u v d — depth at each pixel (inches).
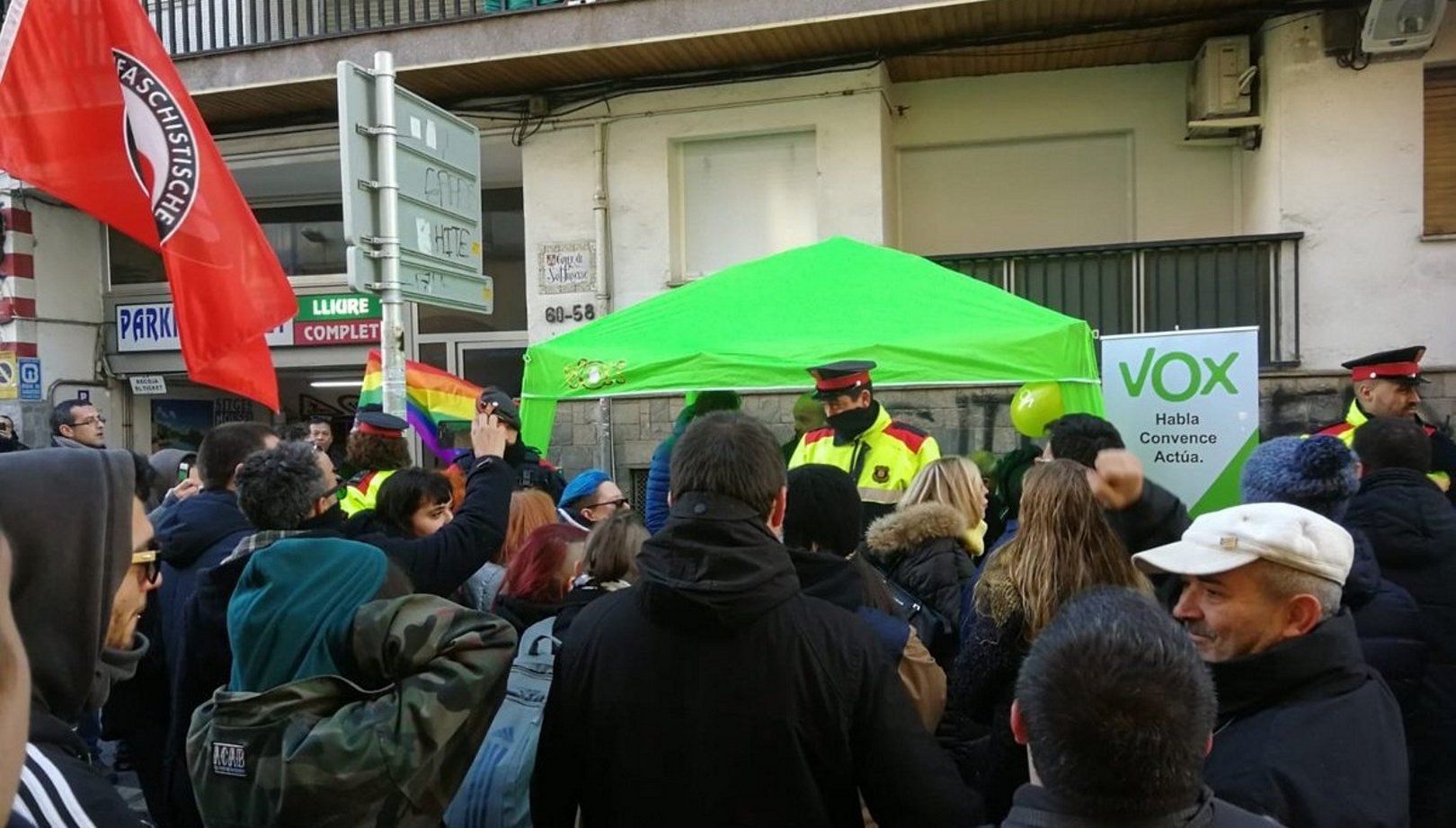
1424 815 97.7
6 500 45.0
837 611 68.5
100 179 144.9
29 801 40.6
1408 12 259.0
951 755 89.8
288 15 382.0
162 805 109.3
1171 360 165.3
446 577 93.6
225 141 368.8
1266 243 282.5
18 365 377.1
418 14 369.7
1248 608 66.3
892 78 336.5
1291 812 58.2
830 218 315.9
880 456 163.0
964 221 342.0
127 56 145.3
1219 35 298.0
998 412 300.4
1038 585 75.7
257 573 68.1
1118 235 331.3
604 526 97.4
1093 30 291.3
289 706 61.9
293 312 156.7
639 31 301.1
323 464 103.5
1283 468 90.8
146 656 107.4
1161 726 40.3
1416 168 274.4
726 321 172.1
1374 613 86.7
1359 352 279.0
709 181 331.9
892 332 161.0
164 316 402.3
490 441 103.2
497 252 390.0
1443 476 160.4
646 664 66.2
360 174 159.2
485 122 341.4
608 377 169.6
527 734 78.9
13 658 31.8
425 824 62.4
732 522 65.9
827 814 66.0
